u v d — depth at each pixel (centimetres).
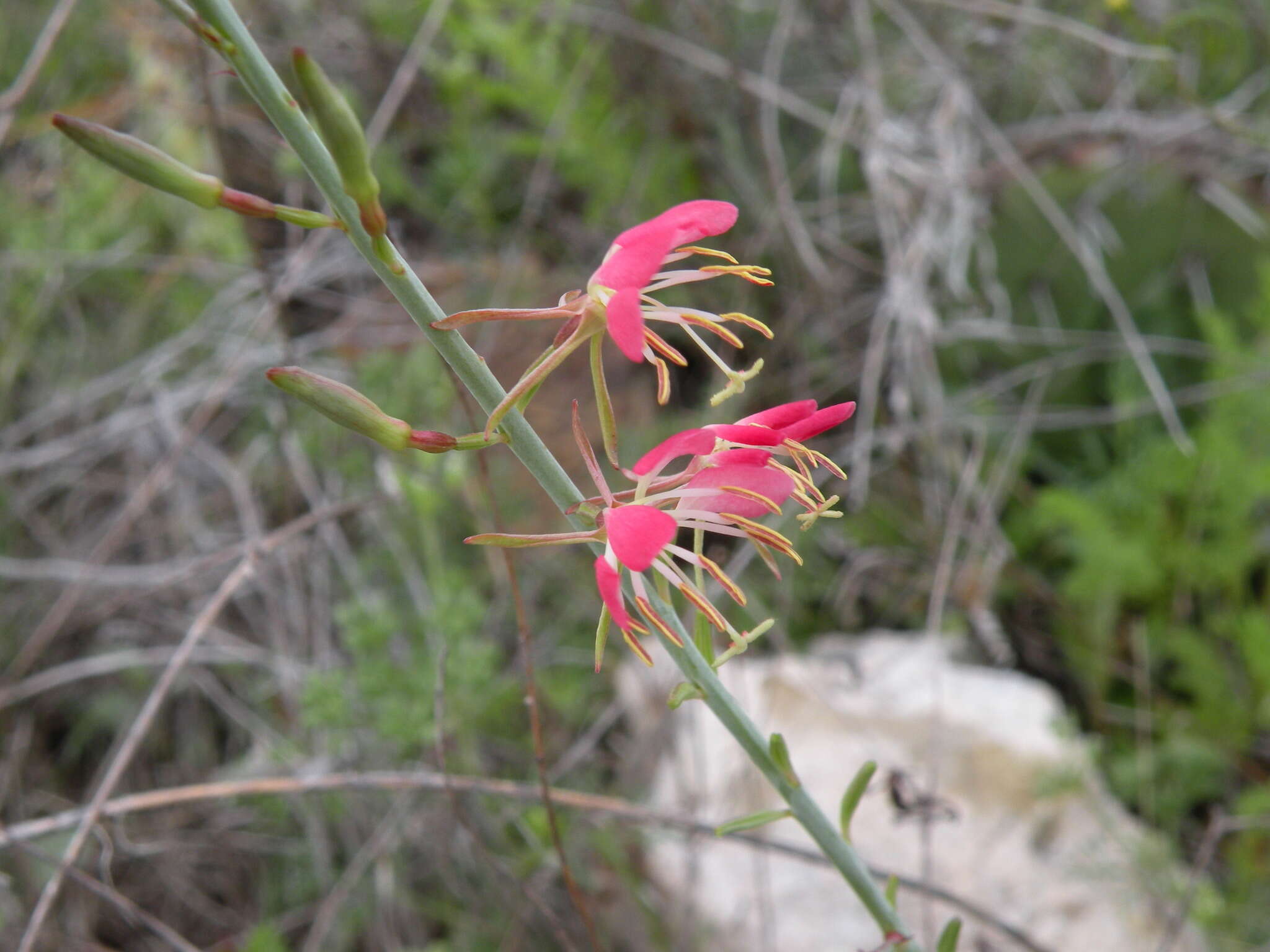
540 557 355
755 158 425
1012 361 373
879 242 416
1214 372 338
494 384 137
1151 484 338
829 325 383
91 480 376
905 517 366
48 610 349
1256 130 369
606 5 431
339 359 376
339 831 309
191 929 310
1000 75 428
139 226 402
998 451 377
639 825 272
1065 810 286
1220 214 347
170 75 404
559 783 310
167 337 405
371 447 335
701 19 397
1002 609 356
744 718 161
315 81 115
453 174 404
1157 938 265
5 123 291
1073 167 356
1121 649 343
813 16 430
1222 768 311
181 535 364
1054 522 346
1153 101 412
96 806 233
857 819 291
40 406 388
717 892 280
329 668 312
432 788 237
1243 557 327
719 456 142
